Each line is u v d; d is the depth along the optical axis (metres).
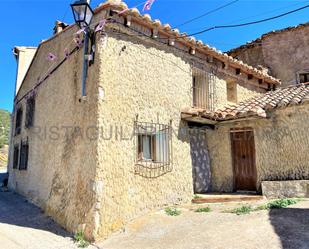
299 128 9.06
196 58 9.94
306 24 14.04
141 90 8.00
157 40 8.63
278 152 9.31
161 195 8.01
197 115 8.84
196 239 5.72
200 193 9.64
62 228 7.35
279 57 14.79
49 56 10.66
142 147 7.96
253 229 5.81
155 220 7.12
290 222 5.95
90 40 7.61
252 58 15.75
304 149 8.90
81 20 6.96
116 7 7.37
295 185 8.57
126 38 7.85
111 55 7.41
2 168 28.48
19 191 12.97
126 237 6.37
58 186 8.37
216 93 10.52
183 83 9.33
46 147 10.05
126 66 7.73
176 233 6.22
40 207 9.62
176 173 8.58
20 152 13.34
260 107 9.66
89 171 6.85
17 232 7.01
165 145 8.44
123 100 7.50
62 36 9.78
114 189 6.88
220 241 5.46
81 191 7.02
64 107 8.89
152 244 5.80
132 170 7.42
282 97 10.25
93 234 6.30
